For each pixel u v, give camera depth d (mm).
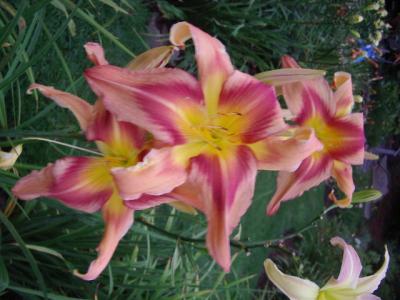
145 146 287
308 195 1439
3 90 385
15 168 423
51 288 481
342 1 1092
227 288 573
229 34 957
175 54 927
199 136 278
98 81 255
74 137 334
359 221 1792
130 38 840
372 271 1700
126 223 295
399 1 1768
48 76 645
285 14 1015
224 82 282
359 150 375
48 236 483
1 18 462
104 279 487
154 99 262
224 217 256
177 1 934
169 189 263
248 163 281
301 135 284
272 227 1234
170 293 570
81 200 295
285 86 361
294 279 408
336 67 1189
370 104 1724
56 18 650
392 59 1774
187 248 467
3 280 374
